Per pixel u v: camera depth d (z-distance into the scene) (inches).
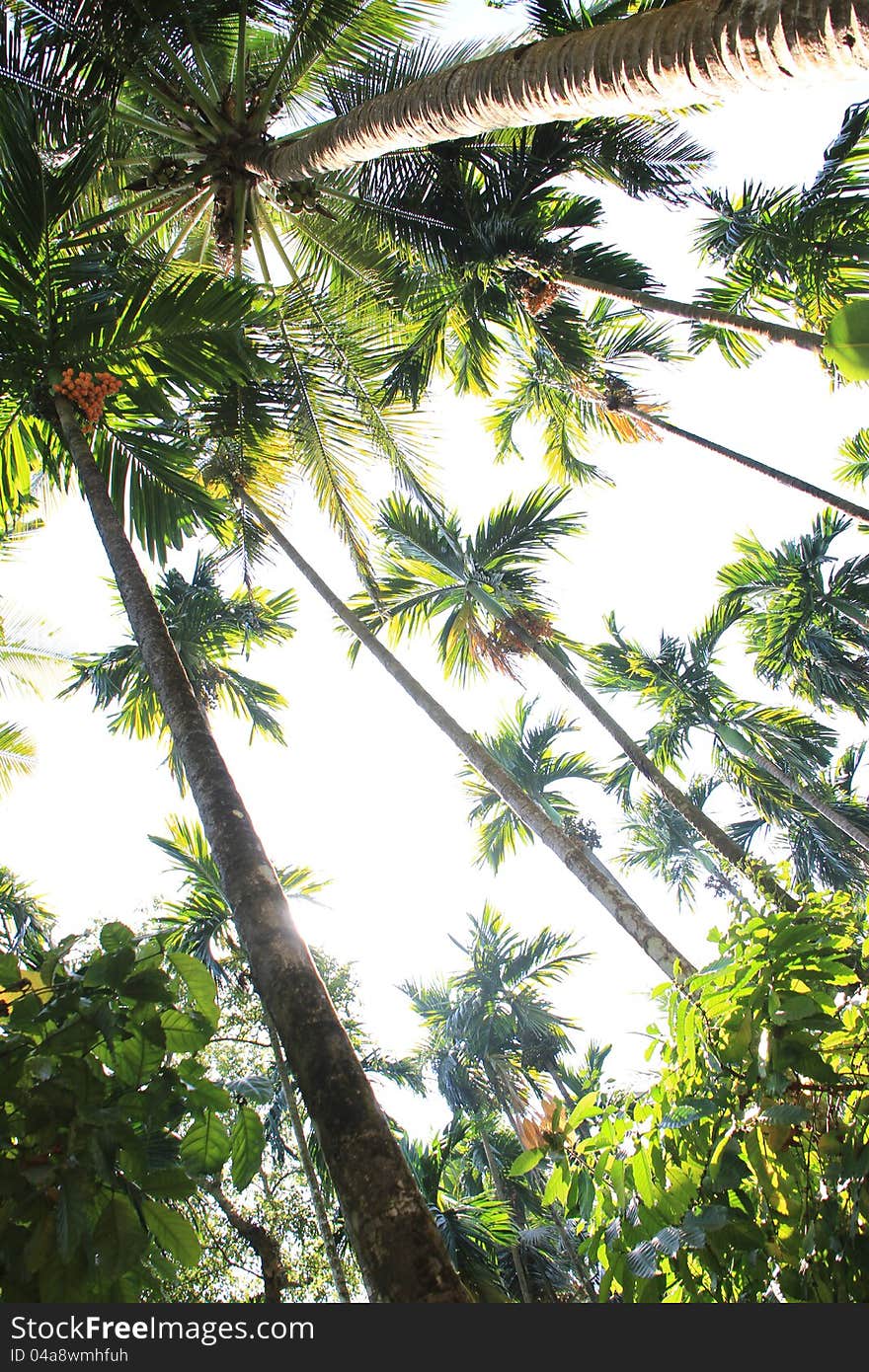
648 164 396.5
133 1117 88.4
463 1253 457.1
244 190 295.4
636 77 137.2
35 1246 78.5
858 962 102.5
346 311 385.1
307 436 357.1
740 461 444.1
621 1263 96.5
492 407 552.1
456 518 524.7
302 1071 102.4
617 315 508.1
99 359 241.6
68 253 272.7
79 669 514.6
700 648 610.9
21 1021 90.0
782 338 380.8
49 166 250.4
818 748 605.3
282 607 553.6
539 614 534.3
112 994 92.2
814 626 625.9
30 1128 83.1
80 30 252.7
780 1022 93.3
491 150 400.8
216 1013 97.3
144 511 269.4
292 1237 504.4
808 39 111.7
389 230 392.8
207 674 541.0
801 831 646.5
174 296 234.8
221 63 330.6
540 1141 111.7
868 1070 95.5
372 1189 89.0
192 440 287.4
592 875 338.0
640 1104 106.3
